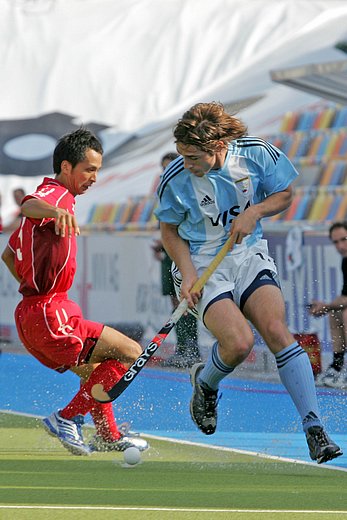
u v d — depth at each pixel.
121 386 17.06
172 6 83.06
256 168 17.31
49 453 20.30
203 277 17.05
